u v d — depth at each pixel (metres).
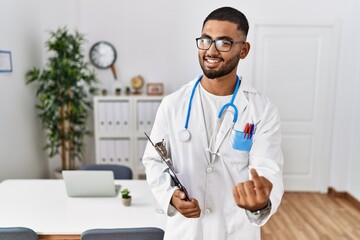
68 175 1.87
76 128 3.62
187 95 1.05
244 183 0.69
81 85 3.44
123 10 3.55
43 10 3.49
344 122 3.45
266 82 3.57
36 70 3.20
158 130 1.04
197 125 1.00
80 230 1.52
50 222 1.59
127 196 1.79
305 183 3.75
